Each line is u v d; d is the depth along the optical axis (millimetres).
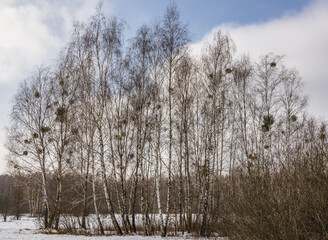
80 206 16484
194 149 19781
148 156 17891
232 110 20781
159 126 15328
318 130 8797
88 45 15469
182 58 15305
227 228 10281
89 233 14273
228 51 16234
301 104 20562
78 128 17234
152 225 16344
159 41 15562
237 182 10602
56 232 15164
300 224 7074
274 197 7637
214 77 15836
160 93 15938
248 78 20531
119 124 17906
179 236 14375
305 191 7461
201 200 17531
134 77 16547
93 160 14922
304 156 8336
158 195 13953
